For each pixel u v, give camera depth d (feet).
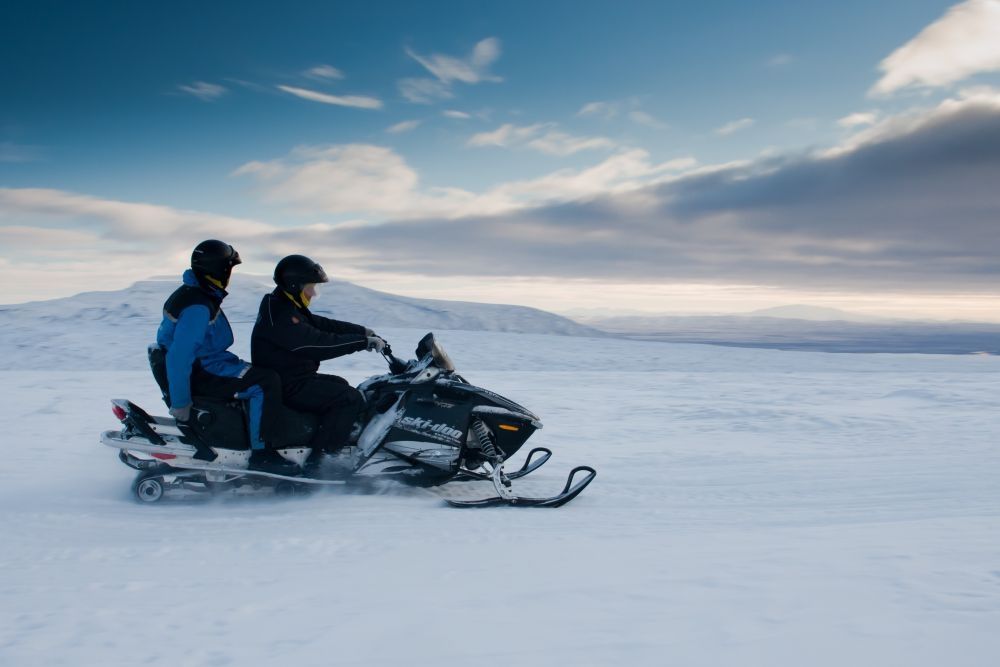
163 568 10.39
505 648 6.81
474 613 7.89
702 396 44.29
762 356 112.98
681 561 10.05
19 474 18.38
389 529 13.06
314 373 16.72
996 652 6.34
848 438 27.40
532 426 17.07
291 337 16.16
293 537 12.37
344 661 6.63
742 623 7.27
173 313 15.34
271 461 16.24
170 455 15.61
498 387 50.67
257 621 7.87
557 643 6.89
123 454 15.97
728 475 19.77
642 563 10.01
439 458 16.81
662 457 22.86
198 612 8.24
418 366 17.25
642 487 18.10
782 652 6.46
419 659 6.61
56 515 14.08
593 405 38.91
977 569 9.07
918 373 76.13
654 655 6.50
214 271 15.33
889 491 17.46
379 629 7.46
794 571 9.21
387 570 10.07
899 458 22.65
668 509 15.39
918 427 30.37
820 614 7.47
